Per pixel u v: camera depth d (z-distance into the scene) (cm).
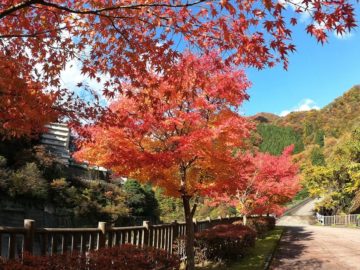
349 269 1130
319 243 1838
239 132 823
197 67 691
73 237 653
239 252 1184
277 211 2172
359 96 12094
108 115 662
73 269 512
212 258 1107
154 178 840
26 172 2302
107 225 740
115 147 758
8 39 597
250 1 451
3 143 2450
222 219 1998
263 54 507
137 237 893
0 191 2172
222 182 902
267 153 2036
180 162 834
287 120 13488
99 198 2823
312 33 449
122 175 845
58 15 571
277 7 423
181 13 505
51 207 2438
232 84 812
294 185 2017
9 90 585
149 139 830
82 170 3011
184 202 919
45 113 616
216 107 853
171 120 764
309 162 6706
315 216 5188
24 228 548
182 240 1080
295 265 1190
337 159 4284
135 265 582
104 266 544
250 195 1983
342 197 4209
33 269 448
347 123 10712
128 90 676
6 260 476
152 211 3469
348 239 2070
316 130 11275
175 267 720
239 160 921
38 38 593
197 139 755
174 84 650
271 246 1523
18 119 614
